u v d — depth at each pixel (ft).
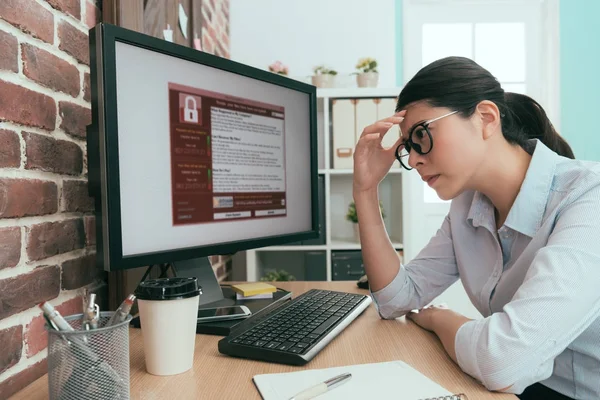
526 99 3.60
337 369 2.21
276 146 3.83
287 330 2.65
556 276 2.25
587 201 2.52
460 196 3.50
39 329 2.55
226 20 9.14
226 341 2.47
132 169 2.71
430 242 3.78
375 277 3.33
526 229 2.91
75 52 3.04
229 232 3.40
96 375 1.69
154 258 2.79
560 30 9.66
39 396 2.05
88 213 3.14
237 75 3.44
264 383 2.04
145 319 2.18
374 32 9.50
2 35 2.31
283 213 3.93
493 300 3.22
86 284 3.08
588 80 9.69
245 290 3.55
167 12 4.92
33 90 2.56
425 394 1.92
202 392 1.99
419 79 2.77
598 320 2.74
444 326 2.60
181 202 3.02
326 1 9.48
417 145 2.80
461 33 9.95
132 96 2.70
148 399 1.93
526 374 2.10
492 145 2.90
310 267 8.46
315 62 9.53
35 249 2.53
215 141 3.28
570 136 9.76
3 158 2.30
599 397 2.88
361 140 3.46
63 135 2.87
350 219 8.86
